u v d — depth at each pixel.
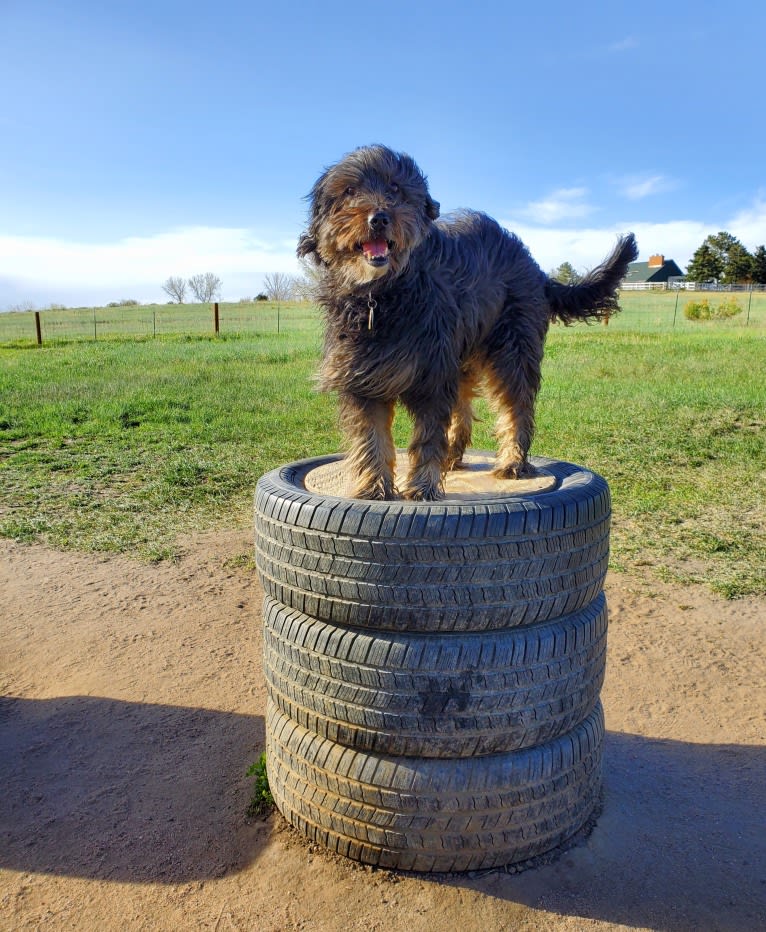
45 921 1.48
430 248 1.78
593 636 1.60
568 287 2.38
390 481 1.81
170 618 2.88
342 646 1.50
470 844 1.52
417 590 1.44
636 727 2.19
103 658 2.58
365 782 1.51
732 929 1.45
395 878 1.54
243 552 3.55
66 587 3.16
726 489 4.34
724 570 3.25
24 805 1.83
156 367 9.89
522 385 2.09
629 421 5.96
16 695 2.35
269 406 7.02
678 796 1.86
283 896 1.52
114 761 2.00
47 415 6.42
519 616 1.47
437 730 1.47
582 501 1.54
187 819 1.77
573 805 1.62
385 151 1.78
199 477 4.73
